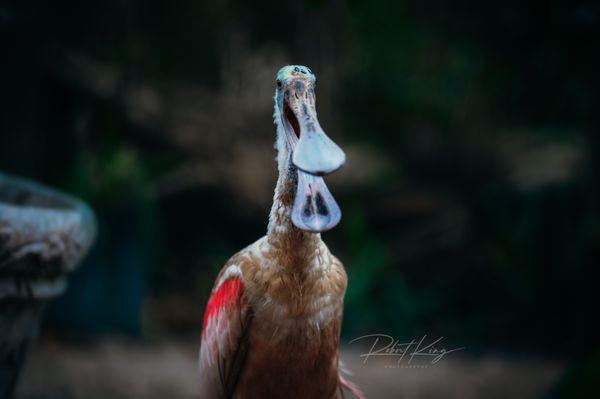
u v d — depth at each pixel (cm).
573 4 1362
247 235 1794
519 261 1529
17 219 556
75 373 1056
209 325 561
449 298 1584
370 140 2127
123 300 1324
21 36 1268
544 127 1995
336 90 2119
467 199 1823
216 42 2028
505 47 1703
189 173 1719
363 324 1449
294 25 2050
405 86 2203
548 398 809
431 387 1055
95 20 1653
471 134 2080
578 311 1288
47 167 1367
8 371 595
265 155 1823
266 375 521
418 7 2084
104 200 1335
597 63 1313
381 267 1548
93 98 1419
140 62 1795
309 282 499
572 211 1504
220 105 1908
